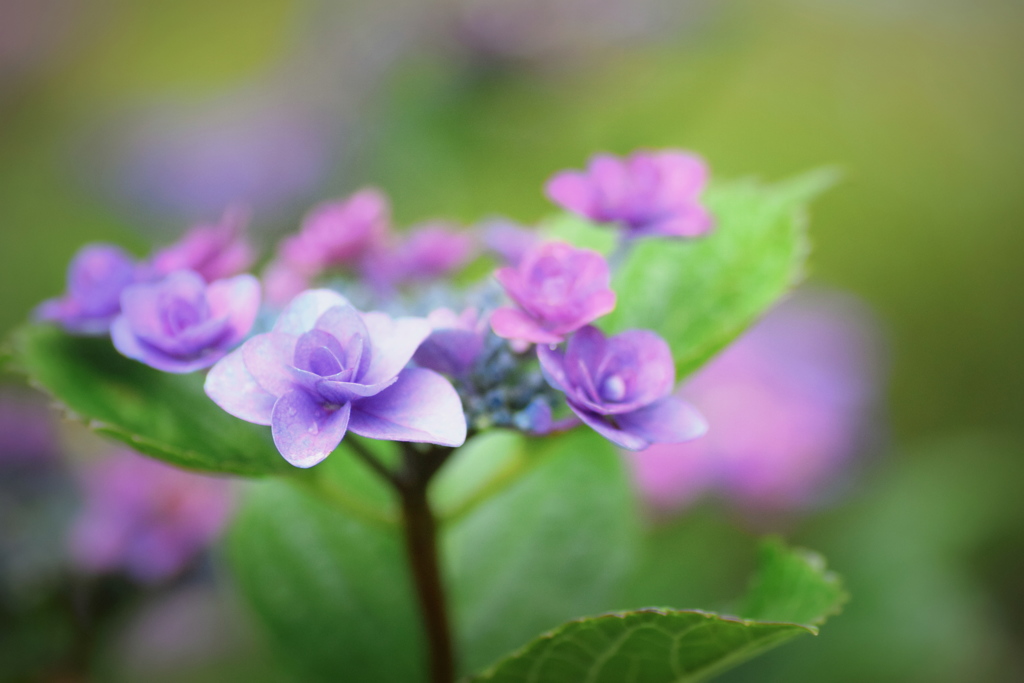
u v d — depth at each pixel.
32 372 0.37
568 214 0.43
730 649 0.34
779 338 0.67
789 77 1.10
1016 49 1.07
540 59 0.71
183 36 1.16
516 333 0.34
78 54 1.05
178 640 0.54
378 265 0.43
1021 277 0.90
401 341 0.33
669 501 0.56
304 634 0.41
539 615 0.41
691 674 0.35
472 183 0.77
